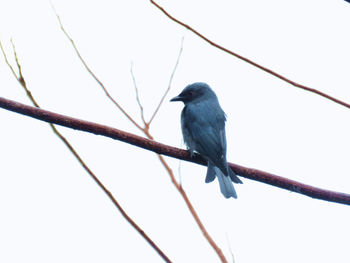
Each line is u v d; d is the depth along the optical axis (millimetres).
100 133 10211
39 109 9812
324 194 9609
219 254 7984
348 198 9680
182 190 8812
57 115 9930
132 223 8180
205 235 8148
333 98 8094
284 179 10047
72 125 9984
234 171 11695
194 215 8406
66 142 8758
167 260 7895
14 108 9773
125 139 10281
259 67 8281
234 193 12562
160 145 10547
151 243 8031
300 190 9844
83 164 8570
